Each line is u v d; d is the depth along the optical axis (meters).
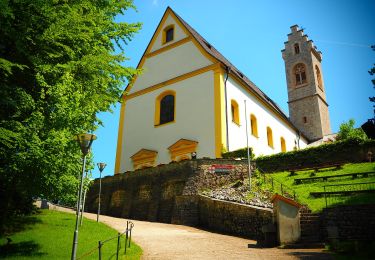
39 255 9.80
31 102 10.58
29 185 9.91
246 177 20.70
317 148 24.36
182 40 31.12
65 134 10.25
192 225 18.12
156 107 30.55
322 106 54.22
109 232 13.89
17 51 11.19
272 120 36.75
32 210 14.52
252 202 16.41
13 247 10.48
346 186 17.34
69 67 11.73
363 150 23.22
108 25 14.95
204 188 19.70
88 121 11.58
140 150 29.66
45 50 11.60
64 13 11.30
